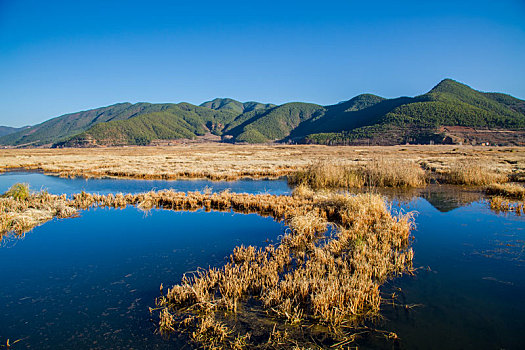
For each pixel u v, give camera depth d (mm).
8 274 7289
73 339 4957
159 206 14203
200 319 5375
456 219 11281
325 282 6047
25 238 9844
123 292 6402
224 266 7496
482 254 7941
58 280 6965
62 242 9438
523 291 6051
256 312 5594
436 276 6754
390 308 5582
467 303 5668
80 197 15617
